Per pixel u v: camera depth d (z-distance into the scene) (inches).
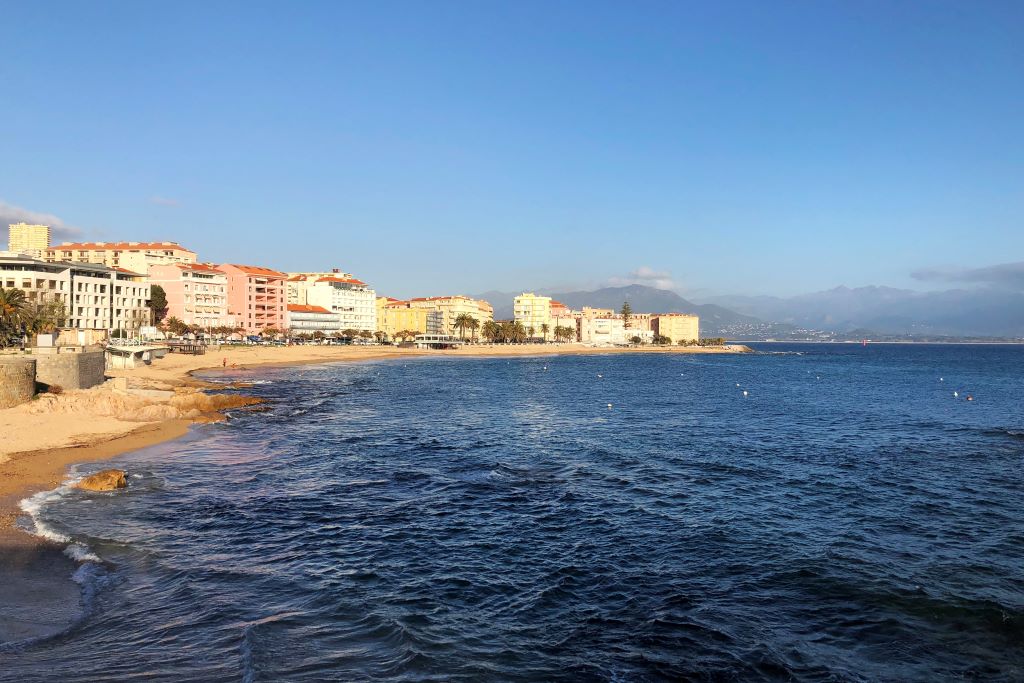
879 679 692.1
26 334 4013.3
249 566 957.8
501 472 1625.2
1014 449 2001.7
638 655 730.8
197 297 7691.9
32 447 1675.7
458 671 683.4
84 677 626.5
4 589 819.4
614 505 1333.7
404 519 1218.6
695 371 6545.3
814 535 1151.0
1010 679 692.7
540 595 888.3
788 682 682.8
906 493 1445.6
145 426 2091.5
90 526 1084.5
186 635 730.8
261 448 1866.4
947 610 850.8
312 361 6683.1
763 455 1883.6
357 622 789.9
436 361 7687.0
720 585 930.1
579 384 4596.5
